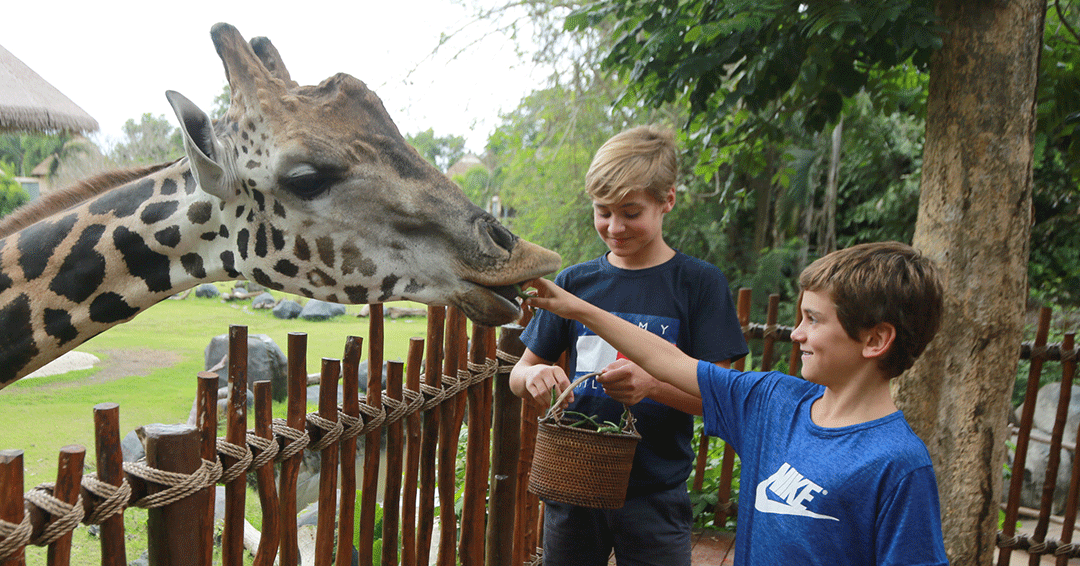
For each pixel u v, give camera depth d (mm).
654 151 1936
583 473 1832
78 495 1243
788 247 10641
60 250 1842
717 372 1708
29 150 17297
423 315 12727
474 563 2557
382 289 1869
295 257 1830
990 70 2707
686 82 3414
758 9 2902
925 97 4391
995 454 2824
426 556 2295
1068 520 3525
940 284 1350
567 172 10172
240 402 1546
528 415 2646
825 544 1322
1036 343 3453
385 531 2100
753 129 4098
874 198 10727
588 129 9742
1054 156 8906
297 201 1772
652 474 2020
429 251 1854
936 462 2867
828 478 1328
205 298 13367
